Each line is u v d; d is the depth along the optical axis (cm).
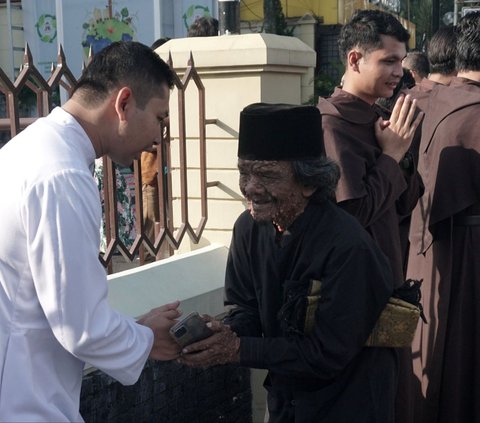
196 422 346
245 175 218
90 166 192
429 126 326
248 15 1631
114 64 191
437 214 317
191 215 390
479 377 321
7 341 179
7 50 1677
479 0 1253
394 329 219
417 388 333
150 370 316
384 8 1514
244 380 378
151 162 446
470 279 320
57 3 1614
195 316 212
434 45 389
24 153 180
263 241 230
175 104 383
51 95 292
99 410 293
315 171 213
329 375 215
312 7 1675
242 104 373
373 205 268
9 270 179
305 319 216
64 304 173
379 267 217
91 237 178
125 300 306
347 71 285
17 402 179
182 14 1577
